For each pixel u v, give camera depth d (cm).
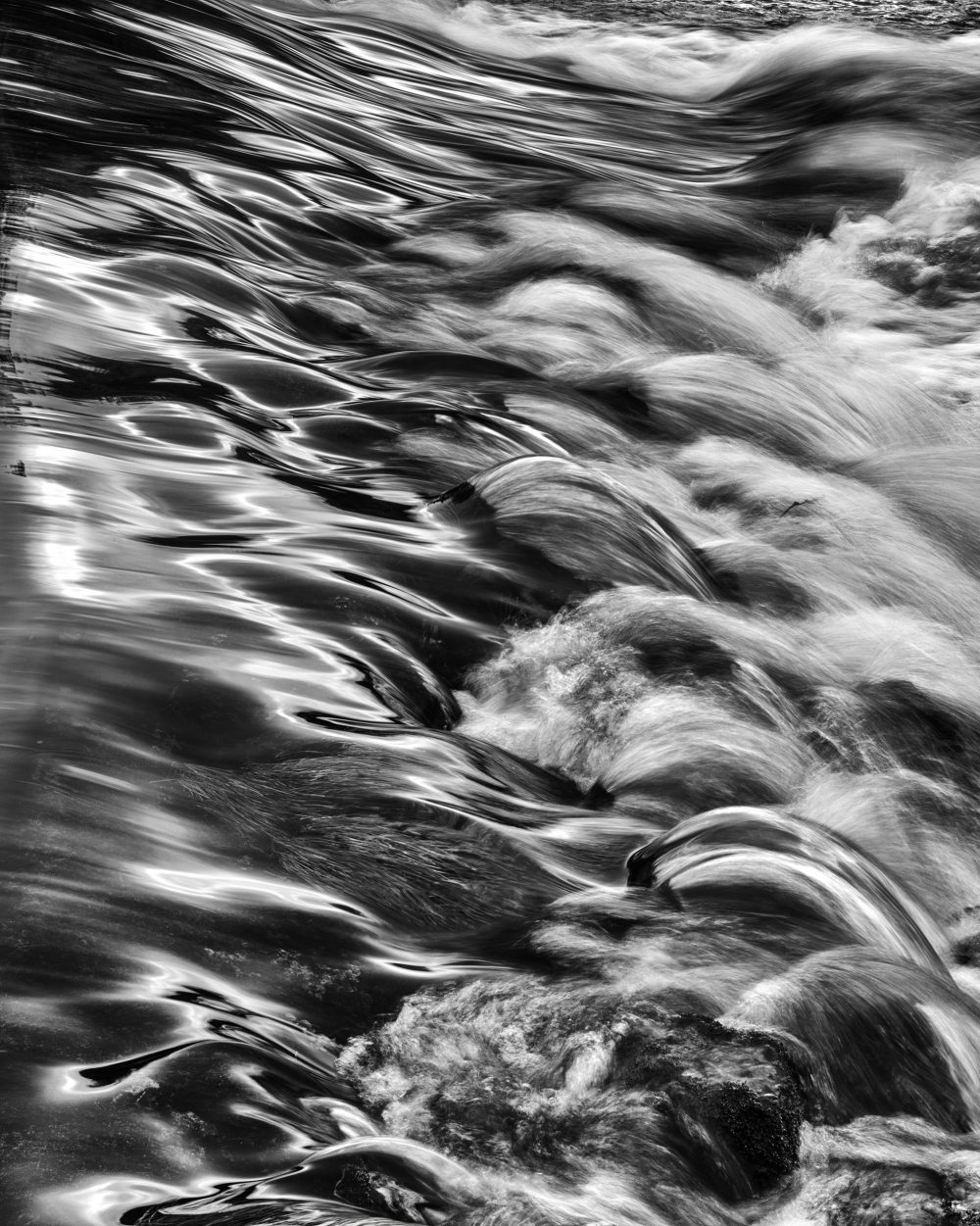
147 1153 262
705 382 1010
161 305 818
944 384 1123
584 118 1791
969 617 794
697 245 1351
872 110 1728
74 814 352
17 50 1215
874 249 1383
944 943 468
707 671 557
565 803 480
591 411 921
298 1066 305
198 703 421
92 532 515
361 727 439
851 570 787
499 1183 293
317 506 617
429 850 393
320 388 782
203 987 314
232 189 1091
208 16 1560
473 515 641
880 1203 314
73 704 398
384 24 2006
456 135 1539
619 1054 329
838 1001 366
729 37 2145
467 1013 336
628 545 644
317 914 352
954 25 2142
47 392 657
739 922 390
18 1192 247
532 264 1170
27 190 929
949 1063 370
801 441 1000
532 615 570
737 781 513
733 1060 329
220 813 375
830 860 438
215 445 646
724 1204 308
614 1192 298
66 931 314
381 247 1148
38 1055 279
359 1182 270
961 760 593
